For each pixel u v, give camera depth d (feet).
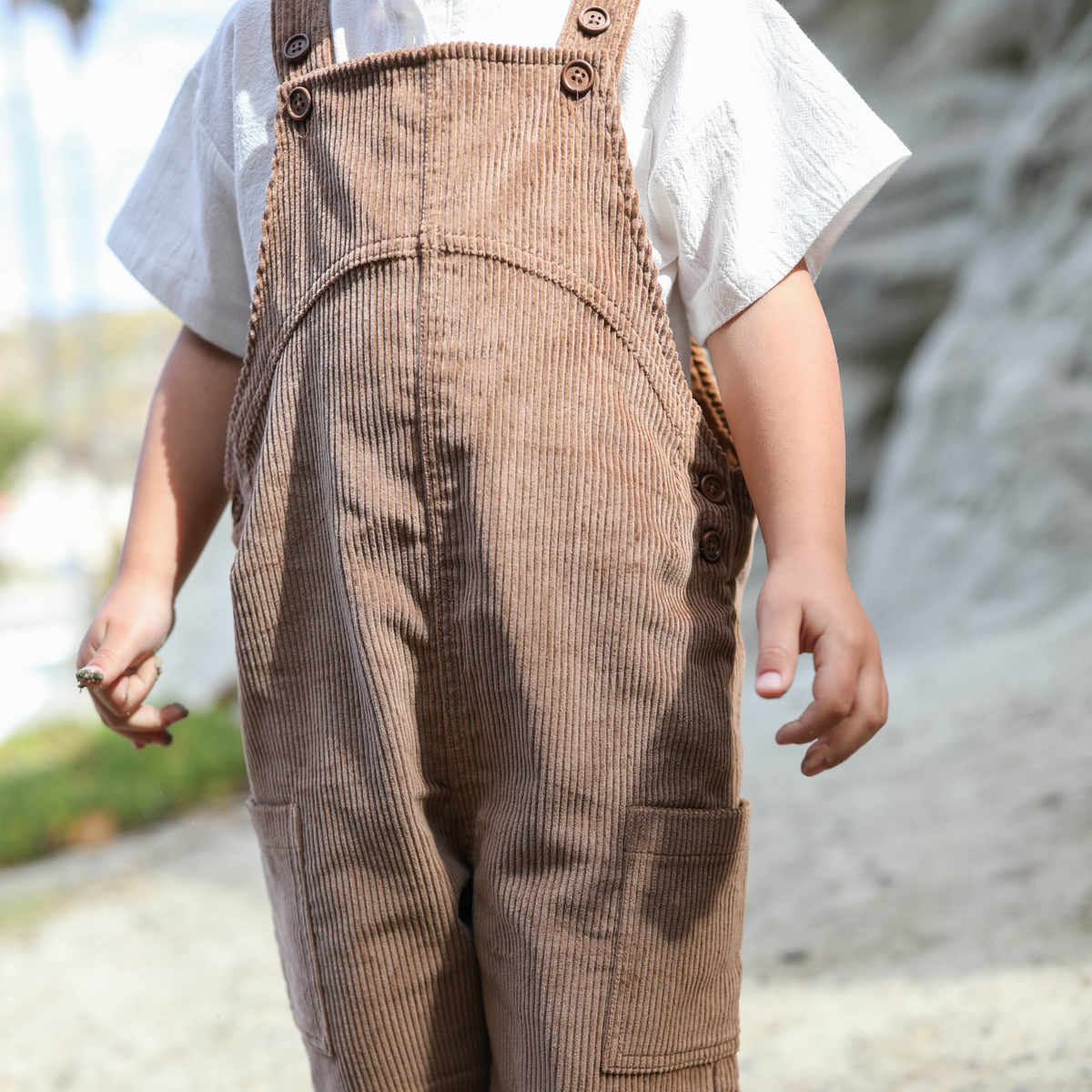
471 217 2.94
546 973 2.82
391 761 2.92
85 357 77.82
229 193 3.62
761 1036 6.43
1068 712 10.19
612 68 3.07
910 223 21.30
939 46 22.16
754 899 8.46
